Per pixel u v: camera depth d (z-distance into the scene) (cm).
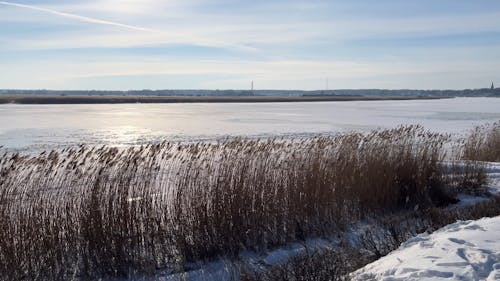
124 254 840
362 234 974
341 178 1132
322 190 1079
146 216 877
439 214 1083
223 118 5334
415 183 1333
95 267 820
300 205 1038
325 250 836
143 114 6062
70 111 6738
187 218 915
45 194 862
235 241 930
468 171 1548
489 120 5194
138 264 838
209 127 4038
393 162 1295
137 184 941
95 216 829
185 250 885
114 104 10438
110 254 829
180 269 853
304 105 10100
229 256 905
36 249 790
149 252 866
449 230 802
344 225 1083
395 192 1266
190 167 998
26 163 866
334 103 11788
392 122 4850
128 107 8550
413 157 1364
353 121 4972
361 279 611
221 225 927
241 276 768
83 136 3156
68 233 820
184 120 4944
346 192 1137
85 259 819
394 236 910
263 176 1016
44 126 3959
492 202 1220
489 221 824
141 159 958
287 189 1037
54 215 825
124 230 847
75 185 902
